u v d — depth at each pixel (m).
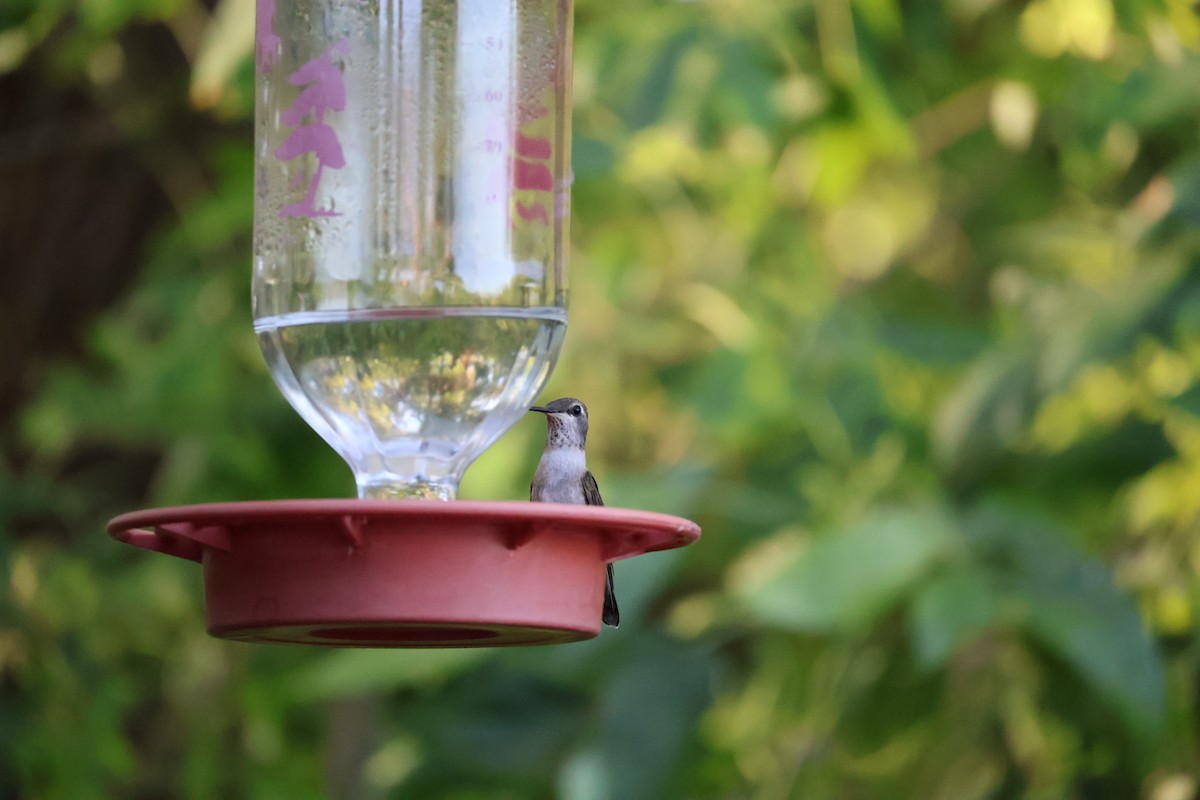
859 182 14.11
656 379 13.36
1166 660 11.40
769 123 10.90
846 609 9.39
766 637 12.23
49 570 13.43
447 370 5.63
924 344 12.16
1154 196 11.09
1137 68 11.80
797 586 9.48
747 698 12.41
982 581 9.50
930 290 14.07
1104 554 11.80
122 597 13.55
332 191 5.61
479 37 5.68
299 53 5.64
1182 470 11.82
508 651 11.33
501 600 5.21
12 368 14.53
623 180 12.78
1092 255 13.03
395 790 12.05
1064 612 9.44
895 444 12.00
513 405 5.75
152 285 13.40
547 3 5.78
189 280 13.27
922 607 9.27
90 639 13.36
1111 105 11.78
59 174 14.56
